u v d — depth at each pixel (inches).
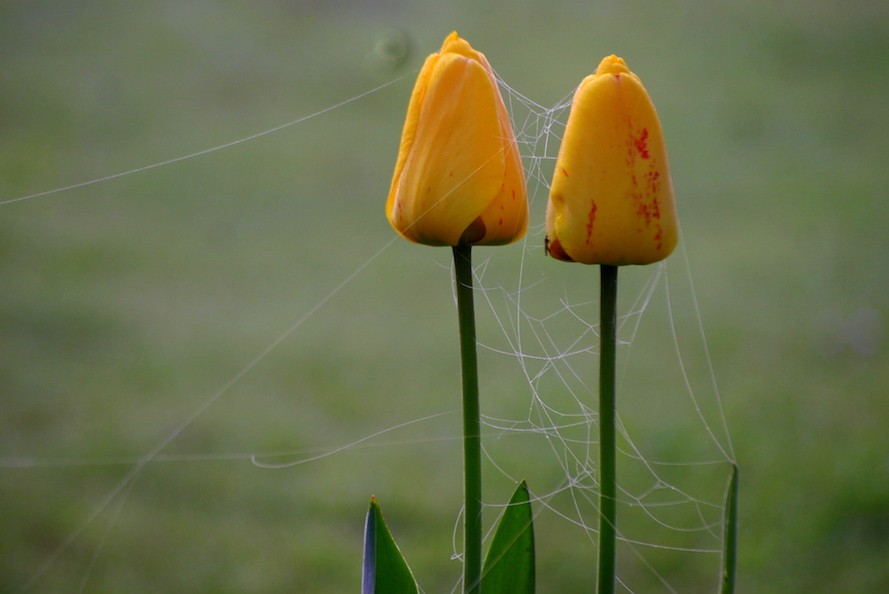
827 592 71.4
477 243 43.5
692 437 93.0
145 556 78.9
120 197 180.2
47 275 143.3
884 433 92.7
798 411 98.0
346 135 213.9
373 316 132.0
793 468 87.2
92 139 206.7
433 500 86.7
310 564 78.0
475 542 43.3
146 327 126.8
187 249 155.9
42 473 92.0
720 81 235.9
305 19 281.7
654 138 42.6
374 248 157.9
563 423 95.6
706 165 185.6
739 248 146.8
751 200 168.2
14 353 117.8
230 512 86.1
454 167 42.9
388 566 44.0
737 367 108.4
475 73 43.0
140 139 206.4
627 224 42.5
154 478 91.5
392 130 217.5
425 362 116.7
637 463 89.0
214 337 123.7
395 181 43.7
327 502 87.2
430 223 43.1
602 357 43.0
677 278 134.9
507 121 43.4
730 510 43.5
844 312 123.5
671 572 74.7
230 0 313.3
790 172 181.6
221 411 104.4
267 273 146.3
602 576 43.1
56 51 271.6
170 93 236.2
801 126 207.0
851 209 161.5
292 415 103.7
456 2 286.7
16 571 75.9
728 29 281.0
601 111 42.4
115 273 144.9
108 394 108.0
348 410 104.8
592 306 120.6
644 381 105.7
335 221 169.3
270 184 187.0
